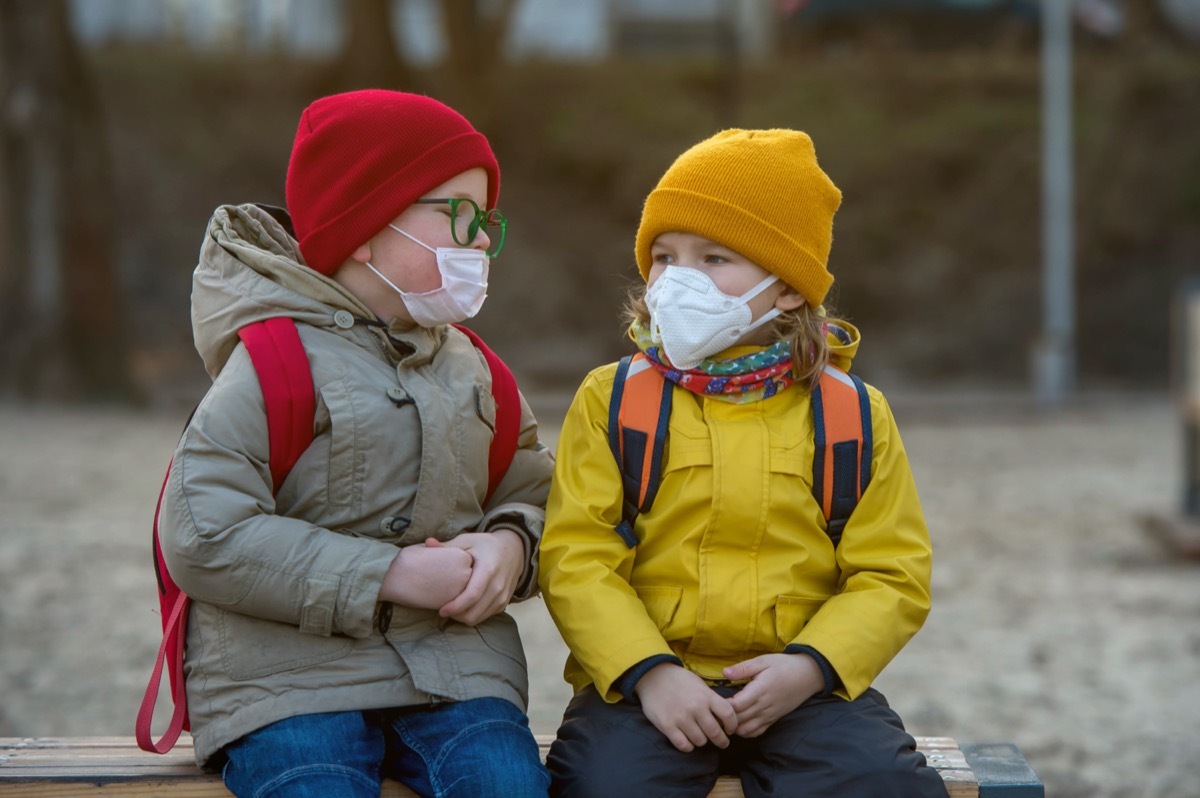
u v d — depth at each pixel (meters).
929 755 2.66
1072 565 7.79
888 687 5.46
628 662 2.43
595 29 30.81
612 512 2.63
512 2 25.19
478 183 2.66
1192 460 8.75
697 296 2.63
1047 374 19.27
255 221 2.62
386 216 2.55
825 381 2.69
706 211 2.64
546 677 5.55
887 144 26.02
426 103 2.62
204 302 2.57
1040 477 11.27
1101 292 23.77
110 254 17.81
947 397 19.33
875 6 28.22
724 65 27.69
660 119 26.64
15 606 6.50
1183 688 5.43
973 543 8.42
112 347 17.73
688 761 2.44
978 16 27.88
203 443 2.39
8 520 8.62
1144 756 4.64
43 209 17.19
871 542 2.62
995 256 24.55
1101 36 27.73
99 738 2.68
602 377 2.74
